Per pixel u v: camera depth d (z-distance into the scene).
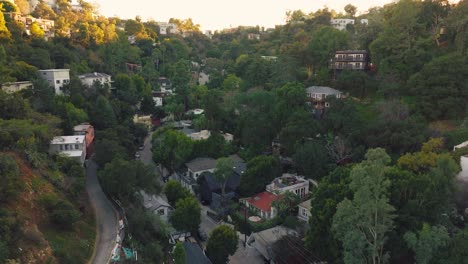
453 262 26.44
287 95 65.25
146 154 73.75
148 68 115.25
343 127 59.62
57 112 55.88
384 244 30.92
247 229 48.47
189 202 44.94
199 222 45.16
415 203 32.19
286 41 122.50
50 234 29.95
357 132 56.50
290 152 61.34
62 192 37.84
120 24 161.38
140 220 38.00
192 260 37.72
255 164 57.00
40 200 32.50
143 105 94.81
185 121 91.12
